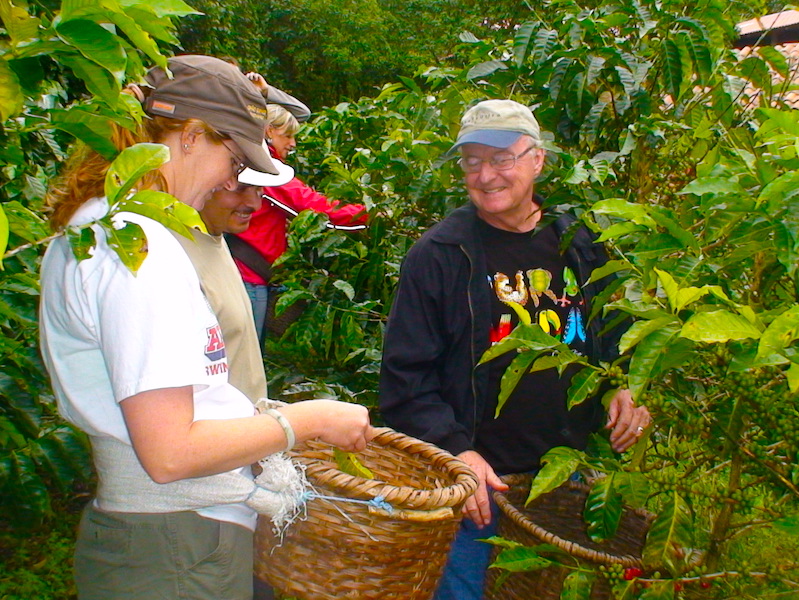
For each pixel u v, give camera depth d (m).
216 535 1.48
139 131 1.44
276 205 3.89
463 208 2.50
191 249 1.70
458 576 2.42
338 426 1.51
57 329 1.39
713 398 2.19
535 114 3.13
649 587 1.92
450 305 2.37
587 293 2.50
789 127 1.74
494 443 2.46
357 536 1.57
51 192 1.45
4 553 3.53
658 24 2.99
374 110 4.68
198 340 1.33
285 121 3.97
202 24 17.36
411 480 1.97
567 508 2.60
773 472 1.87
